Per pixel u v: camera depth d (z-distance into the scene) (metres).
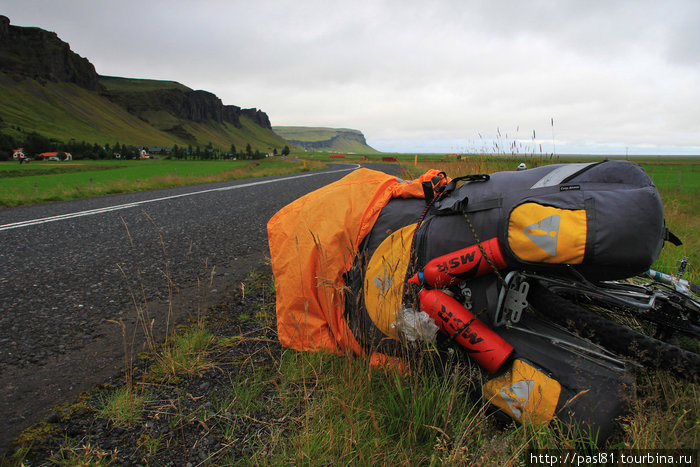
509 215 1.79
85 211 9.24
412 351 2.06
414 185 2.48
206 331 2.87
